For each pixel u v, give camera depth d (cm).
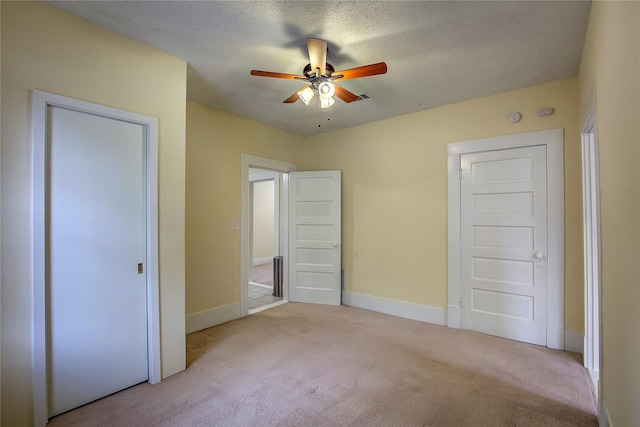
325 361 265
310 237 449
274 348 291
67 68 192
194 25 207
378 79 286
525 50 236
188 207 335
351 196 432
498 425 184
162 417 192
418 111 371
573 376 238
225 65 262
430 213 363
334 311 406
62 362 194
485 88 305
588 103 214
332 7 189
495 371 246
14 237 173
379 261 404
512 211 312
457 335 321
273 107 359
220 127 367
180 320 248
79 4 186
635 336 123
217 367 255
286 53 243
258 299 477
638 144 116
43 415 182
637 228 120
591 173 254
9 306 172
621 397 143
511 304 311
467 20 201
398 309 385
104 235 212
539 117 296
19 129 175
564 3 185
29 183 178
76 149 199
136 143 227
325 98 229
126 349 223
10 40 172
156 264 233
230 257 376
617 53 139
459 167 342
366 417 191
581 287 276
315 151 470
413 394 215
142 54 228
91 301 206
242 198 391
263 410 199
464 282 339
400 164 387
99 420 189
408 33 215
